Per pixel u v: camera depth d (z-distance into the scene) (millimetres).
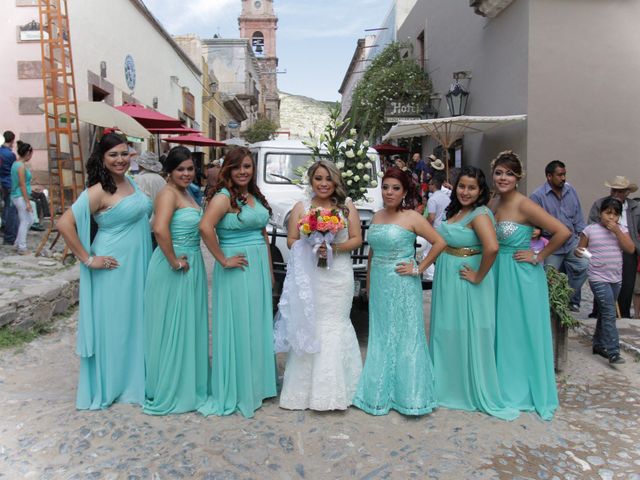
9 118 10594
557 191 6207
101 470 3160
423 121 9812
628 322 6059
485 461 3314
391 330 4000
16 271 6805
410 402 3877
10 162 8828
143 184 5637
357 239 4039
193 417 3883
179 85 20625
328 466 3266
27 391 4262
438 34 14180
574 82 9102
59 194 10758
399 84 14797
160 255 3941
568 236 3943
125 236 4016
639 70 9133
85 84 11578
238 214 3887
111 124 9781
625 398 4270
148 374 3998
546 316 4082
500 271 4141
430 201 7164
